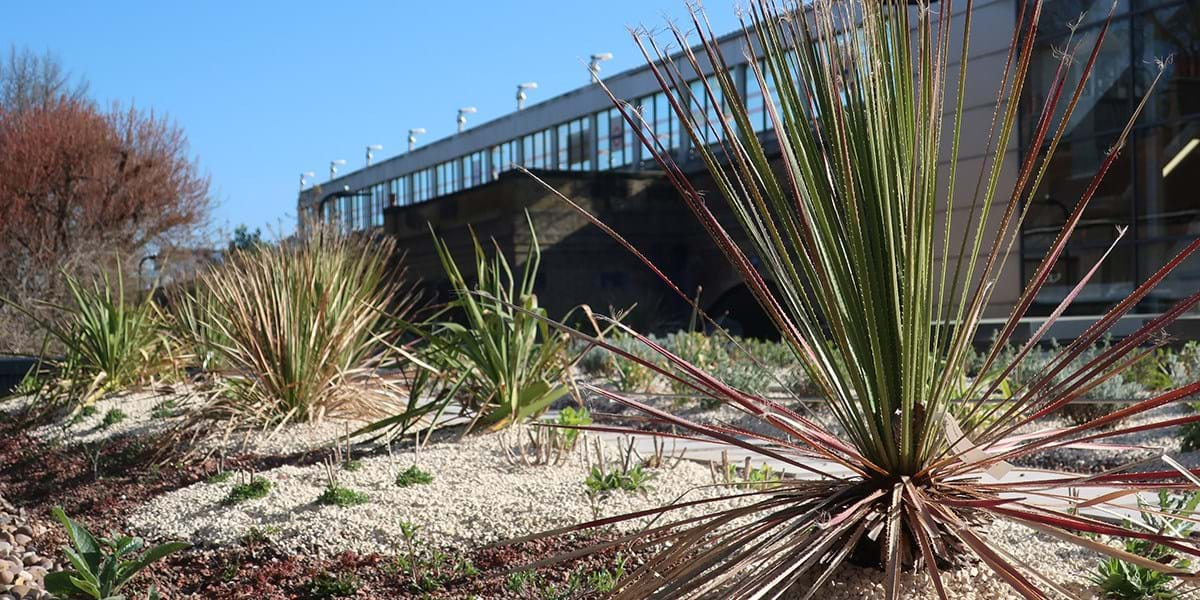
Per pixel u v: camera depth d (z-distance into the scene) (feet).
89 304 38.17
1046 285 54.85
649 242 75.66
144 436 28.27
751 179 8.00
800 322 8.40
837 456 8.31
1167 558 10.71
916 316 7.98
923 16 7.91
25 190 67.26
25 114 73.92
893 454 8.20
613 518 8.25
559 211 73.00
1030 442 8.40
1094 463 19.83
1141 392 25.59
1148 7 51.78
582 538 15.19
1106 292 53.42
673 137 80.48
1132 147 52.54
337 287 27.40
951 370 8.07
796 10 8.21
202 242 71.31
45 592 16.12
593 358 38.42
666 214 76.33
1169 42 51.03
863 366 8.29
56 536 20.11
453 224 81.05
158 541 18.15
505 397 23.91
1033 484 7.67
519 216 71.92
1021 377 26.37
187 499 20.24
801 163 8.25
